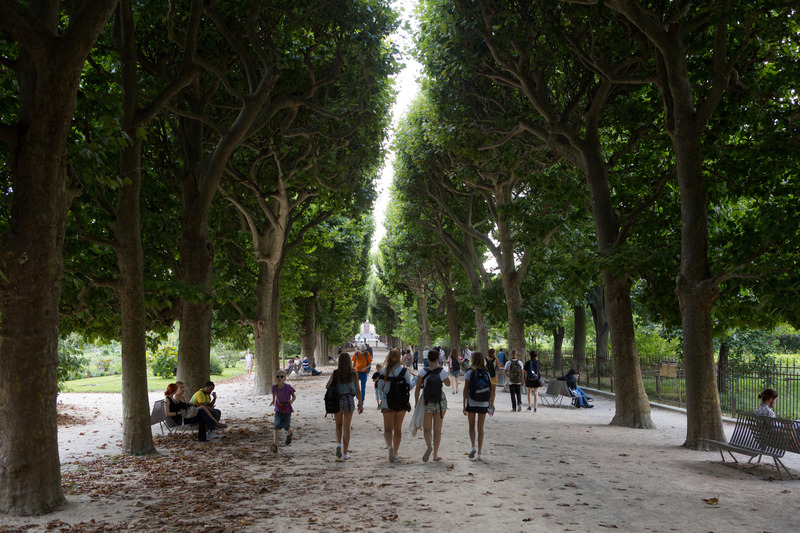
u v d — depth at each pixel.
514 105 17.27
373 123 17.81
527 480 7.99
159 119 16.31
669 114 12.06
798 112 12.10
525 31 14.49
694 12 12.77
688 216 11.41
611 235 14.71
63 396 23.73
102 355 44.12
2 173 10.39
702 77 13.61
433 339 57.41
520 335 25.55
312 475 8.56
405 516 6.27
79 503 7.23
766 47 12.87
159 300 14.70
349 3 15.09
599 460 9.56
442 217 31.14
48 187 7.10
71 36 6.98
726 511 6.43
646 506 6.65
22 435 6.84
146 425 10.86
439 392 9.41
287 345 59.28
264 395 23.81
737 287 11.60
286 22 14.93
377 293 77.50
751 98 12.73
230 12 13.60
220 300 21.64
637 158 16.33
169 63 15.58
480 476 8.24
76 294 13.00
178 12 14.16
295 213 27.17
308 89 15.72
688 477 8.30
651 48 13.03
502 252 26.17
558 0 13.33
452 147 18.80
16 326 6.91
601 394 23.30
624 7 11.43
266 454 10.52
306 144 18.77
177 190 16.61
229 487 7.92
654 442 11.81
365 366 20.61
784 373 15.44
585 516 6.22
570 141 15.36
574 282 14.77
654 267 12.24
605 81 14.53
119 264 10.70
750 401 16.45
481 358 9.66
